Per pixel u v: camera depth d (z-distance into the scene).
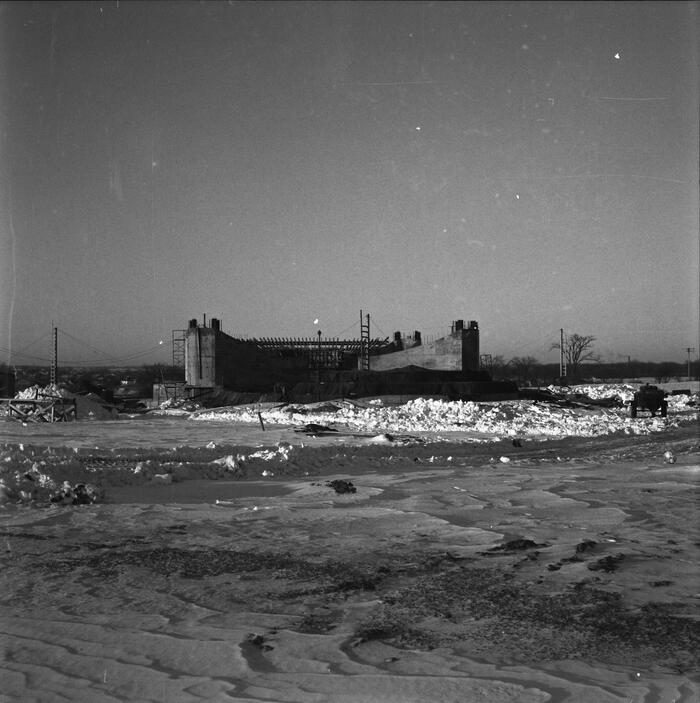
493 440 27.42
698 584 7.63
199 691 4.77
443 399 50.06
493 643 5.81
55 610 6.67
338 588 7.52
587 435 31.33
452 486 15.63
